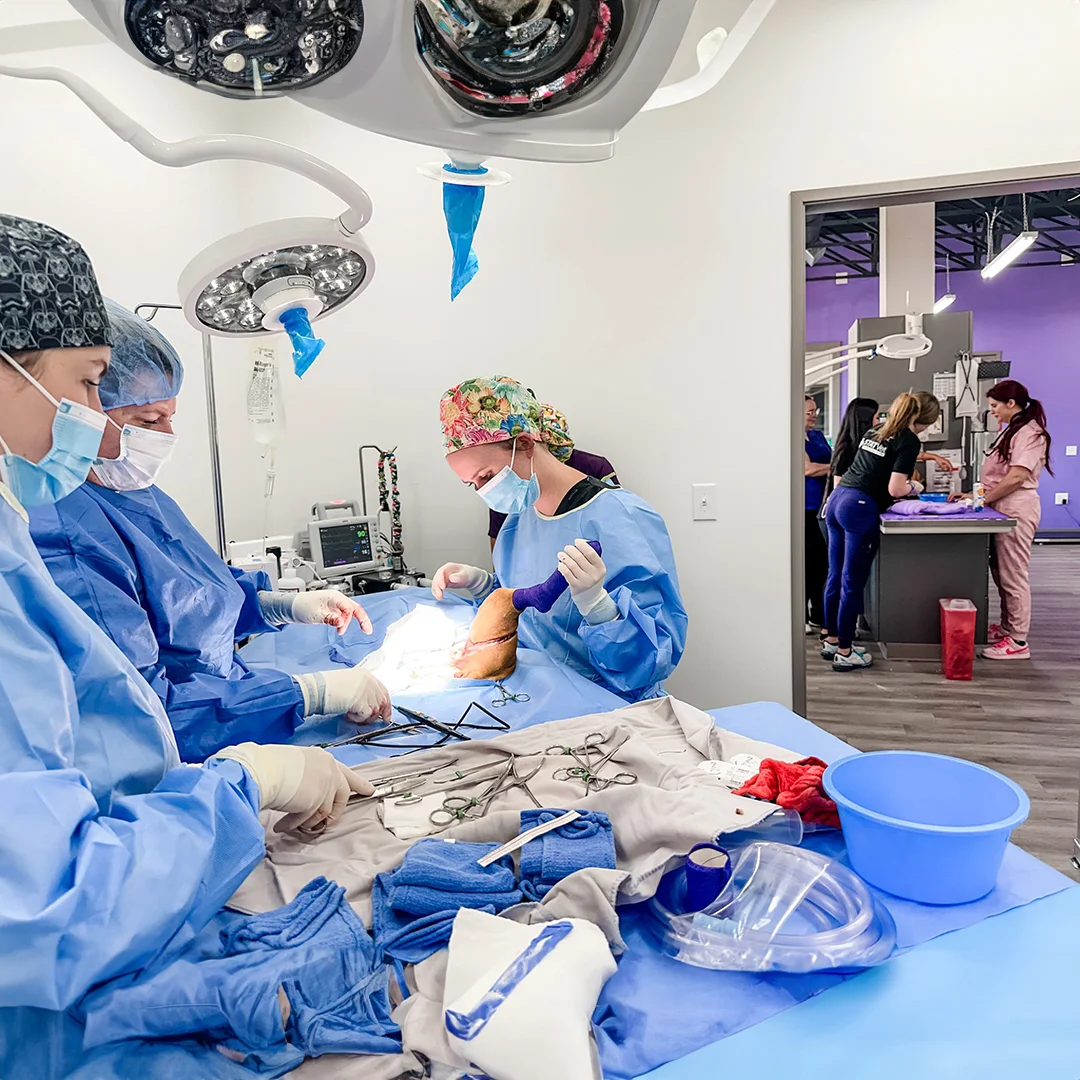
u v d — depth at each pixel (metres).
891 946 0.73
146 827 0.64
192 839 0.66
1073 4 2.15
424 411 2.95
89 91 0.68
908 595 4.21
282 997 0.66
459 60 0.58
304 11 0.50
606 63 0.62
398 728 1.35
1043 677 3.80
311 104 0.62
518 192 2.69
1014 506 4.02
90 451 0.79
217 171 2.87
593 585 1.52
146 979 0.66
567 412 2.74
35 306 0.71
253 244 0.99
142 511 1.31
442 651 1.79
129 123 0.69
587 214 2.64
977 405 4.97
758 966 0.71
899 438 3.92
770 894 0.81
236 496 3.01
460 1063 0.62
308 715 1.32
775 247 2.47
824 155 2.38
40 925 0.54
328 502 2.96
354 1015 0.67
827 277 7.58
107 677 0.74
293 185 2.96
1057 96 2.19
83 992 0.60
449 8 0.54
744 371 2.55
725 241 2.51
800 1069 0.62
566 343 2.72
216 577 1.43
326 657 1.85
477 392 1.78
